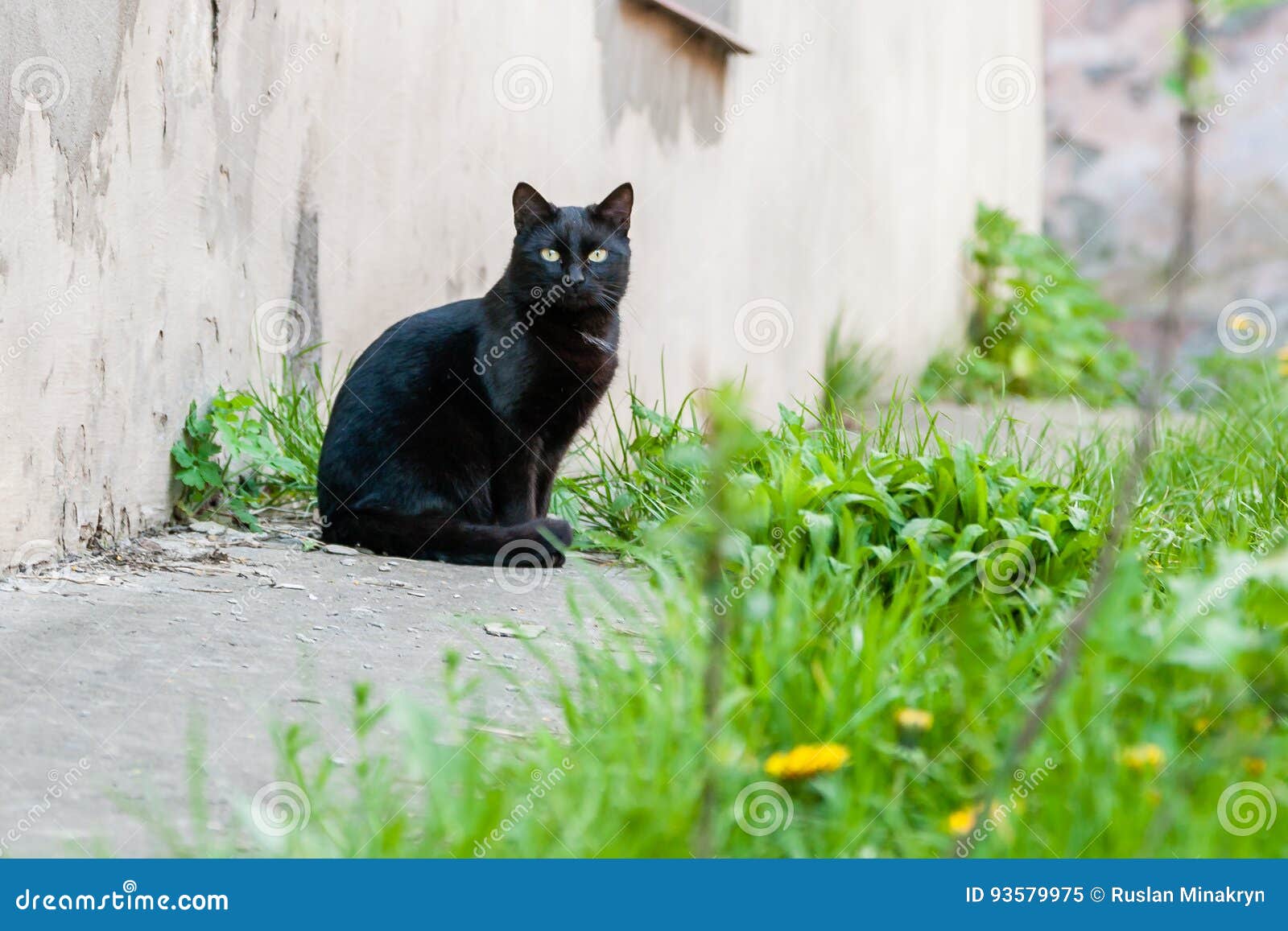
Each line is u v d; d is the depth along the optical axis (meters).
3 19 2.96
